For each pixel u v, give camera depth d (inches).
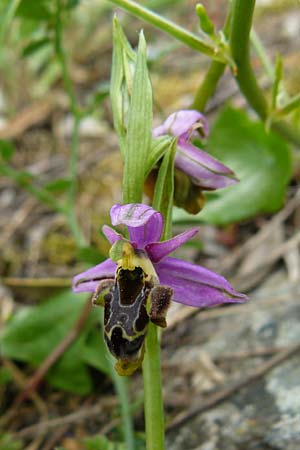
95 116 10.8
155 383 5.3
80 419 7.1
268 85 10.0
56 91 11.6
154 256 5.1
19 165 10.3
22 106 11.5
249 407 6.6
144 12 5.9
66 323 7.4
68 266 8.5
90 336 7.3
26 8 7.2
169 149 5.1
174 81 11.2
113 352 5.0
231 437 6.5
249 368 7.0
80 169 9.9
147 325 5.0
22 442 7.0
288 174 7.8
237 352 7.2
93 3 12.8
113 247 5.0
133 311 5.0
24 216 9.3
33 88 11.7
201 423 6.6
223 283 5.1
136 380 7.3
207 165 5.6
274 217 8.4
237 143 7.9
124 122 5.3
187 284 5.1
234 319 7.5
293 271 7.8
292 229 8.4
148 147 5.1
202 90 6.3
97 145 10.3
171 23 5.9
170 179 5.2
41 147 10.6
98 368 7.4
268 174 7.8
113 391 7.3
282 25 11.8
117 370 5.0
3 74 11.6
